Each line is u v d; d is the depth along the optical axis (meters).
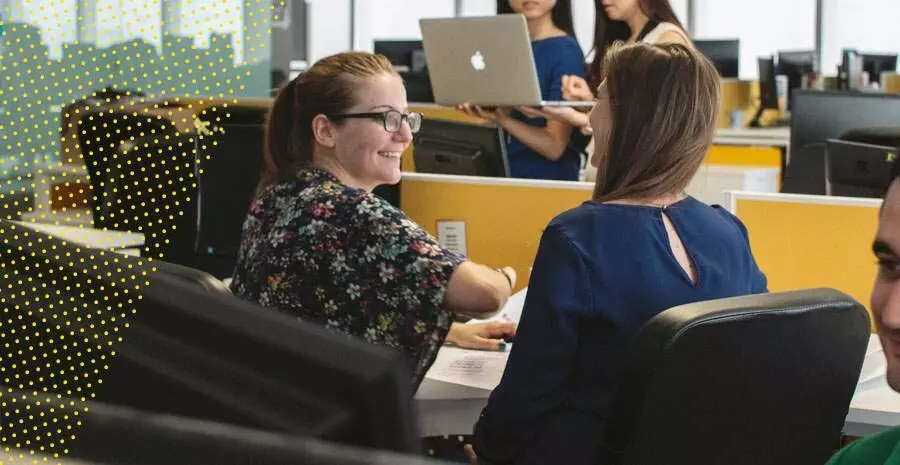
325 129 1.78
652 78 1.57
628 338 1.49
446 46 3.39
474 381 1.78
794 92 3.57
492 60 3.29
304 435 0.27
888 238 0.76
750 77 10.37
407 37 11.01
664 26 3.21
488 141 2.75
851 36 10.11
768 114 7.81
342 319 1.62
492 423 1.54
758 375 1.28
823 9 10.10
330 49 10.58
